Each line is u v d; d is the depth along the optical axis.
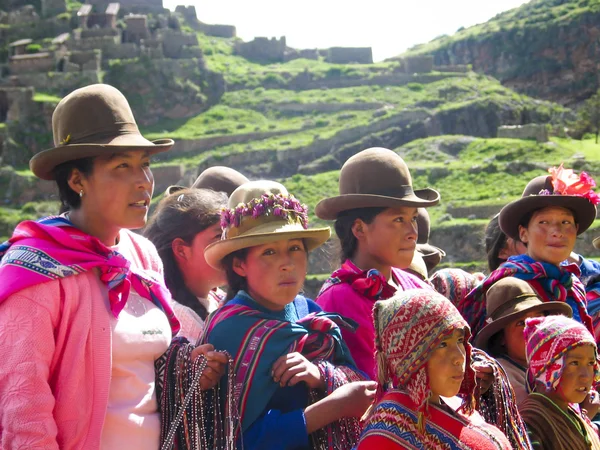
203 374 4.98
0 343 4.41
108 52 92.38
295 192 68.81
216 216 6.17
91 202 4.95
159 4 106.50
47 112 81.19
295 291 5.29
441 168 66.88
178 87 90.19
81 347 4.57
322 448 5.04
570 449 5.71
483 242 8.27
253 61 106.06
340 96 91.06
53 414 4.52
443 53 120.62
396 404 4.74
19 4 108.06
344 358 5.44
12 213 68.56
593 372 5.75
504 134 73.50
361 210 6.25
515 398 5.68
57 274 4.56
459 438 4.73
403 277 6.54
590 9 112.62
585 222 6.95
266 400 5.02
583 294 6.97
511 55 115.00
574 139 78.12
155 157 80.25
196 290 6.30
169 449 4.79
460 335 4.71
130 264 5.02
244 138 83.38
